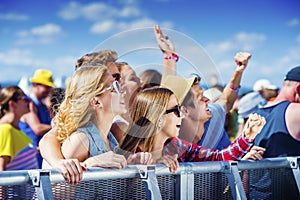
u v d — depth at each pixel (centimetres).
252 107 562
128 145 251
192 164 260
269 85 740
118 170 233
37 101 640
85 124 239
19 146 504
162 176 250
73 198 221
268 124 394
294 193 314
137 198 241
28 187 212
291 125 386
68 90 241
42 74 644
